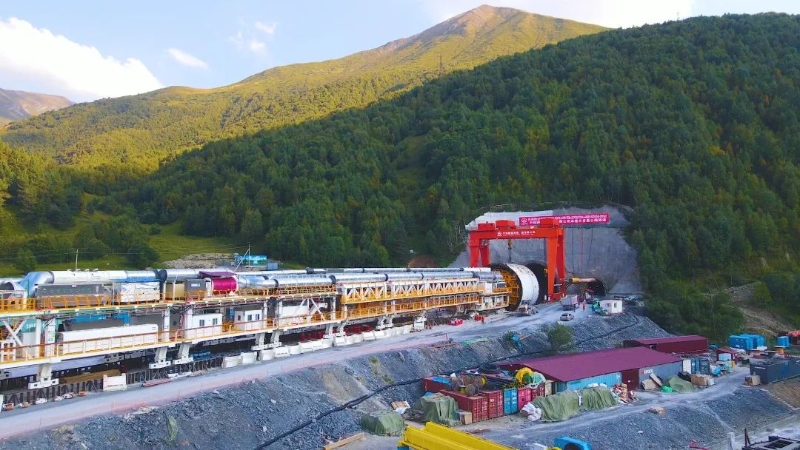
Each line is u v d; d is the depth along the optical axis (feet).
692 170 482.28
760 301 373.61
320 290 244.22
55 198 572.51
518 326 302.25
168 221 620.49
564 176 515.09
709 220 430.61
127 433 129.70
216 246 542.57
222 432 143.33
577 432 175.63
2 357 141.69
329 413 169.37
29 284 157.79
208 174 652.89
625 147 531.09
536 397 199.93
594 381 219.00
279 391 168.86
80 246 472.03
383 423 166.50
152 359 186.29
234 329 202.28
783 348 319.47
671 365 252.21
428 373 218.18
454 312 327.67
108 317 173.88
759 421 214.48
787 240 440.04
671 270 416.05
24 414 132.98
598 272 438.81
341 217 529.86
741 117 544.21
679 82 597.52
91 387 156.25
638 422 190.80
